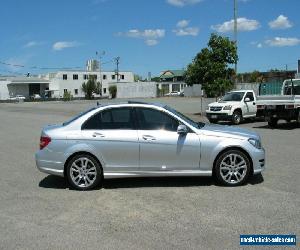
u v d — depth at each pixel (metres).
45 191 7.98
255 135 8.28
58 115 33.38
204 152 7.97
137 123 8.09
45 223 6.12
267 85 24.36
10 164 10.99
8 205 7.07
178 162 8.00
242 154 7.99
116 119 8.13
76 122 8.14
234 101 23.12
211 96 29.78
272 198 7.11
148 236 5.50
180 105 45.38
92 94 98.31
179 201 7.05
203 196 7.32
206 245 5.16
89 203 7.10
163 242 5.28
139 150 7.96
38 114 35.03
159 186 8.10
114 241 5.36
